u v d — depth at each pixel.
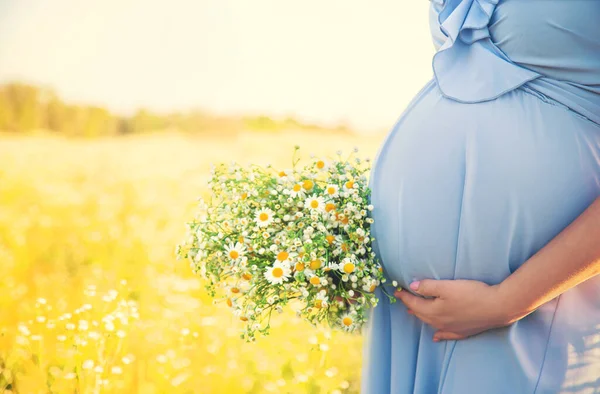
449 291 1.52
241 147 11.11
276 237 1.63
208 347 3.11
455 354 1.57
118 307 3.03
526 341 1.50
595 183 1.47
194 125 15.51
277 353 3.13
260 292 1.67
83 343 2.72
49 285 4.31
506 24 1.52
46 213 6.60
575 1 1.44
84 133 15.30
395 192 1.62
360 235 1.61
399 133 1.69
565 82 1.49
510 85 1.51
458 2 1.67
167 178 8.41
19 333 3.26
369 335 1.75
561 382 1.49
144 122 15.61
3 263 4.78
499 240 1.49
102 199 7.07
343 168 1.77
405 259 1.60
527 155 1.47
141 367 2.95
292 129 15.70
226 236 1.71
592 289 1.54
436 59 1.60
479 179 1.50
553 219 1.47
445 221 1.55
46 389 2.74
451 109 1.58
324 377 2.94
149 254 4.95
